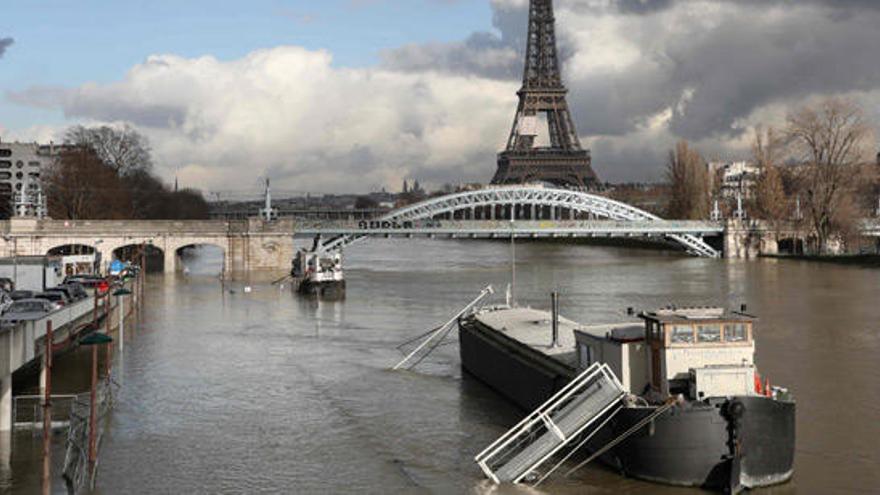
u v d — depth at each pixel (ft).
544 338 180.34
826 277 464.24
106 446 144.15
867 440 145.28
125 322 292.20
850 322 286.87
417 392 184.14
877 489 121.08
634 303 348.59
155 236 499.10
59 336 185.16
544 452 125.59
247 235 512.22
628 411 122.83
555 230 610.24
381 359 223.10
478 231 587.27
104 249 491.31
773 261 606.55
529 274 514.27
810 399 175.01
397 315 314.14
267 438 149.69
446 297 378.53
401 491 123.54
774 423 119.75
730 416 118.42
